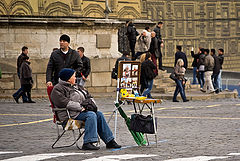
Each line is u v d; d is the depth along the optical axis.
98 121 10.66
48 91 10.73
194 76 33.97
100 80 28.42
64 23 27.67
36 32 27.48
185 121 16.16
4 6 29.48
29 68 23.17
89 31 28.47
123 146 11.05
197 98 26.25
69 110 10.44
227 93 28.19
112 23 28.80
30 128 14.52
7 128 14.52
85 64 20.64
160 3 56.94
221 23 59.91
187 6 58.44
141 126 10.70
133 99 11.27
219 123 15.55
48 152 10.15
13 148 10.80
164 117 17.36
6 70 26.88
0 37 26.94
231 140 11.86
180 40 58.31
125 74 12.41
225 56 60.03
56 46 27.81
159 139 12.22
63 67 12.80
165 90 28.31
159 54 30.86
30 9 30.59
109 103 23.16
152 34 28.91
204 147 10.73
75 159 9.18
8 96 25.64
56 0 32.09
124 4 40.34
